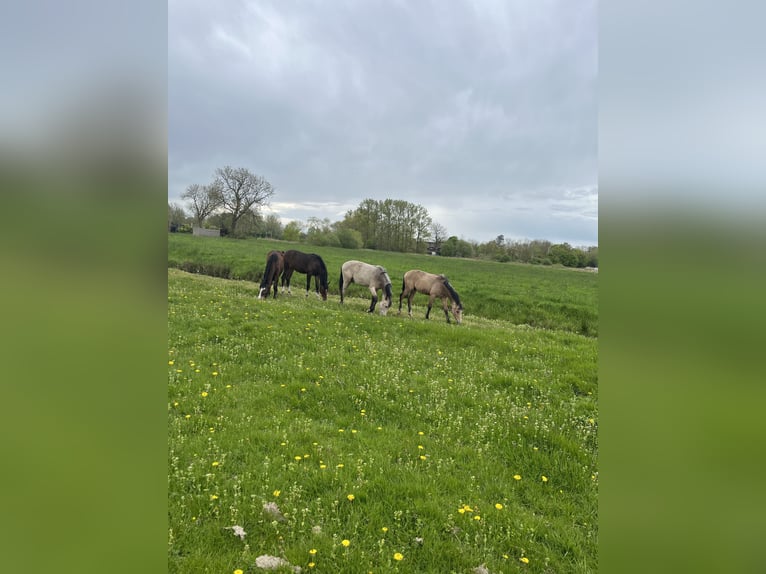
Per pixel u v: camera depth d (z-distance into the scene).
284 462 4.38
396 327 11.18
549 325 17.86
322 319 11.31
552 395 6.84
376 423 5.54
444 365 8.19
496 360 8.86
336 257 31.94
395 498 3.90
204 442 4.65
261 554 3.07
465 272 28.52
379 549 3.24
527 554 3.35
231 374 6.83
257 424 5.21
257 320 10.46
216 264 23.83
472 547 3.35
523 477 4.52
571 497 4.23
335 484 4.04
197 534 3.22
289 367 7.27
